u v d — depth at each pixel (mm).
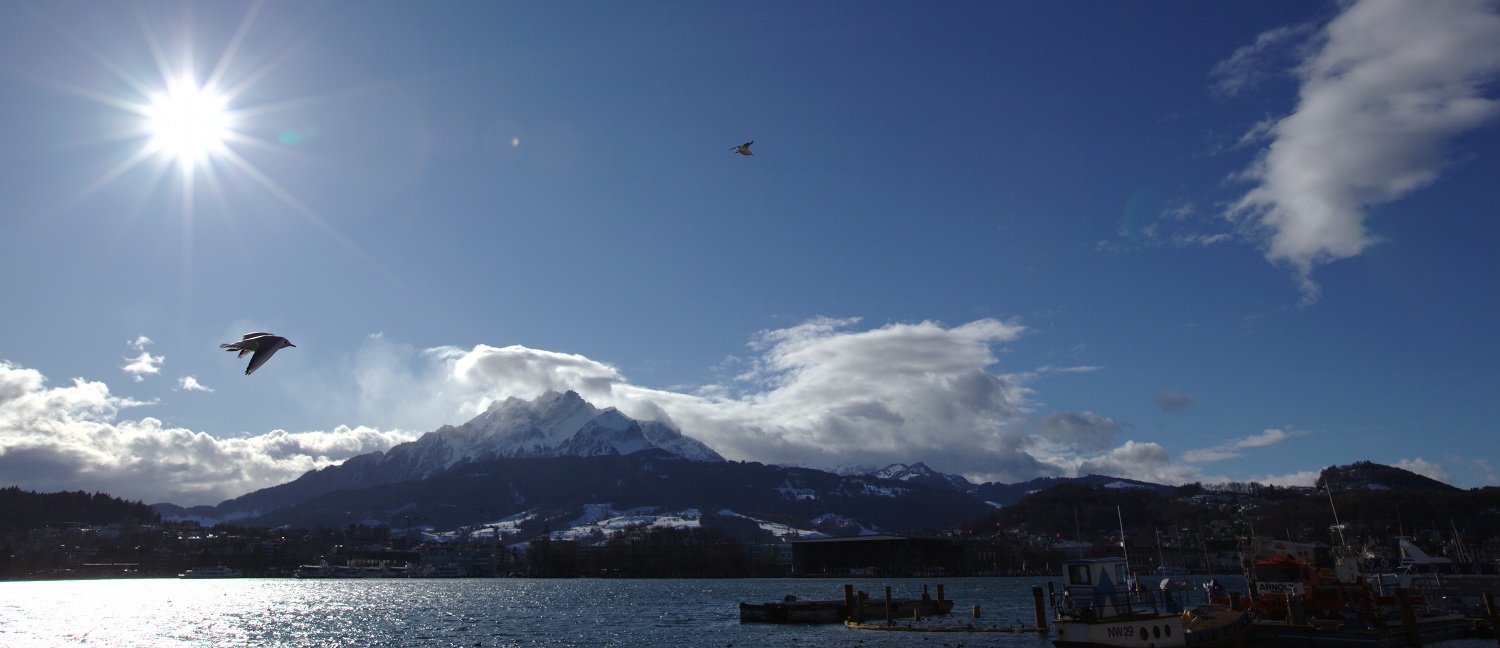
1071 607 63250
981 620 129375
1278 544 81625
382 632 135750
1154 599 69938
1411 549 127812
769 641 107438
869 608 134625
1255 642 71562
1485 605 88250
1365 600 75750
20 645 124000
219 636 132375
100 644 124562
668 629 131250
